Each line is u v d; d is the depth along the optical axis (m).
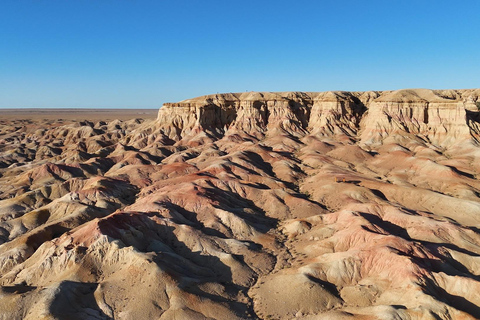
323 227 58.16
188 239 53.47
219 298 41.53
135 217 55.06
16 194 87.88
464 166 94.94
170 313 38.16
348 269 44.59
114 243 46.03
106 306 39.09
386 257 43.94
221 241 54.06
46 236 59.06
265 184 88.19
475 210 66.88
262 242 56.59
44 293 38.75
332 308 39.75
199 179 81.75
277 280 44.62
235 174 92.00
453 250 48.38
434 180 86.56
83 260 44.59
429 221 57.78
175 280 41.72
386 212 62.56
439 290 39.25
